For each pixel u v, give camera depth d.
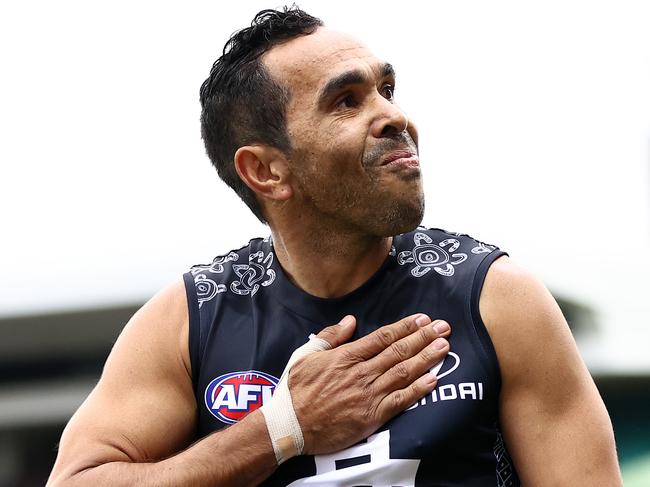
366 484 2.30
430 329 2.38
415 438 2.30
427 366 2.35
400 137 2.40
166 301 2.59
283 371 2.46
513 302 2.37
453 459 2.32
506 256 2.48
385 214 2.39
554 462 2.29
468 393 2.32
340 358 2.37
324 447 2.33
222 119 2.58
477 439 2.33
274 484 2.37
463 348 2.37
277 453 2.33
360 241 2.46
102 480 2.35
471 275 2.43
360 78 2.41
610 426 2.33
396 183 2.38
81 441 2.43
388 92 2.49
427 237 2.55
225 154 2.61
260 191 2.52
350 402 2.32
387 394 2.33
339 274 2.49
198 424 2.51
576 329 3.71
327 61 2.43
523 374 2.34
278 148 2.47
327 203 2.43
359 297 2.48
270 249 2.62
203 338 2.52
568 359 2.34
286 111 2.46
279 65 2.47
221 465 2.32
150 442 2.45
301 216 2.48
